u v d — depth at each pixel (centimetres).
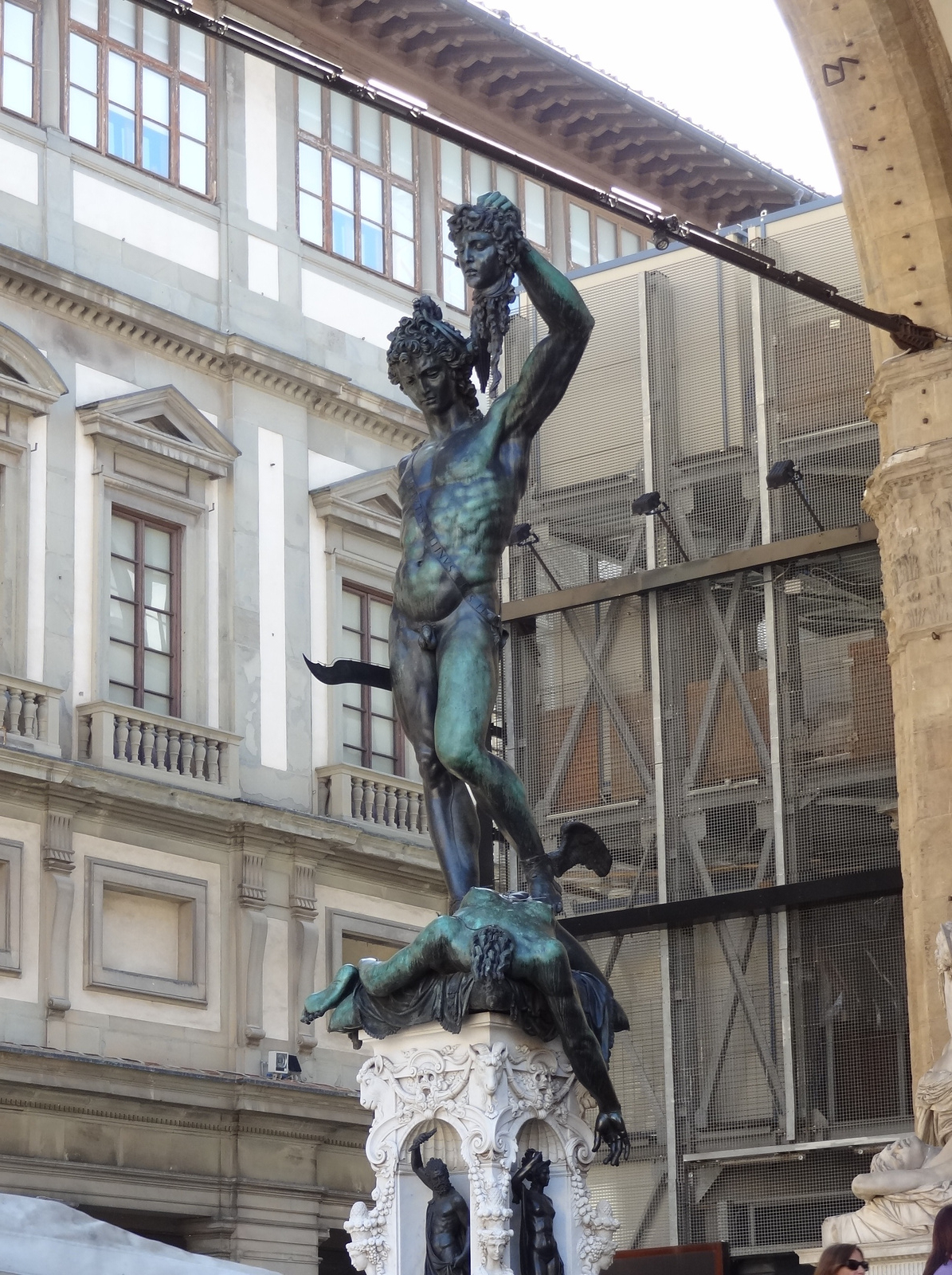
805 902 1332
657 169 3041
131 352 2614
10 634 2420
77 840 2422
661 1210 1349
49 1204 505
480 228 457
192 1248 2470
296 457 2777
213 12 2745
